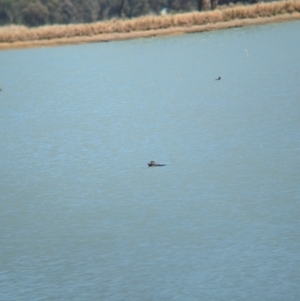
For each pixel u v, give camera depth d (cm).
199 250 3828
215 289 3462
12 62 10756
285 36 11150
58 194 4766
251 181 4756
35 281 3644
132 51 10975
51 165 5400
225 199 4466
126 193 4681
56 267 3766
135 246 3925
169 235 4019
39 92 8394
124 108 7156
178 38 11794
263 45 10606
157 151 5541
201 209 4341
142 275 3631
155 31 12212
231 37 11488
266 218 4166
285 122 6141
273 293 3409
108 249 3912
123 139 5956
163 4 19775
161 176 4953
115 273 3666
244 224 4097
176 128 6188
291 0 13062
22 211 4512
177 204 4438
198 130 6066
